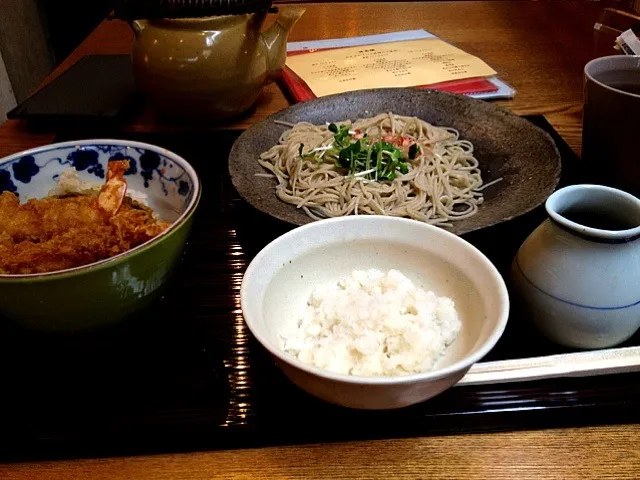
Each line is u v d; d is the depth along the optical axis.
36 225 0.28
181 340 0.29
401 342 0.24
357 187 0.43
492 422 0.24
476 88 0.54
